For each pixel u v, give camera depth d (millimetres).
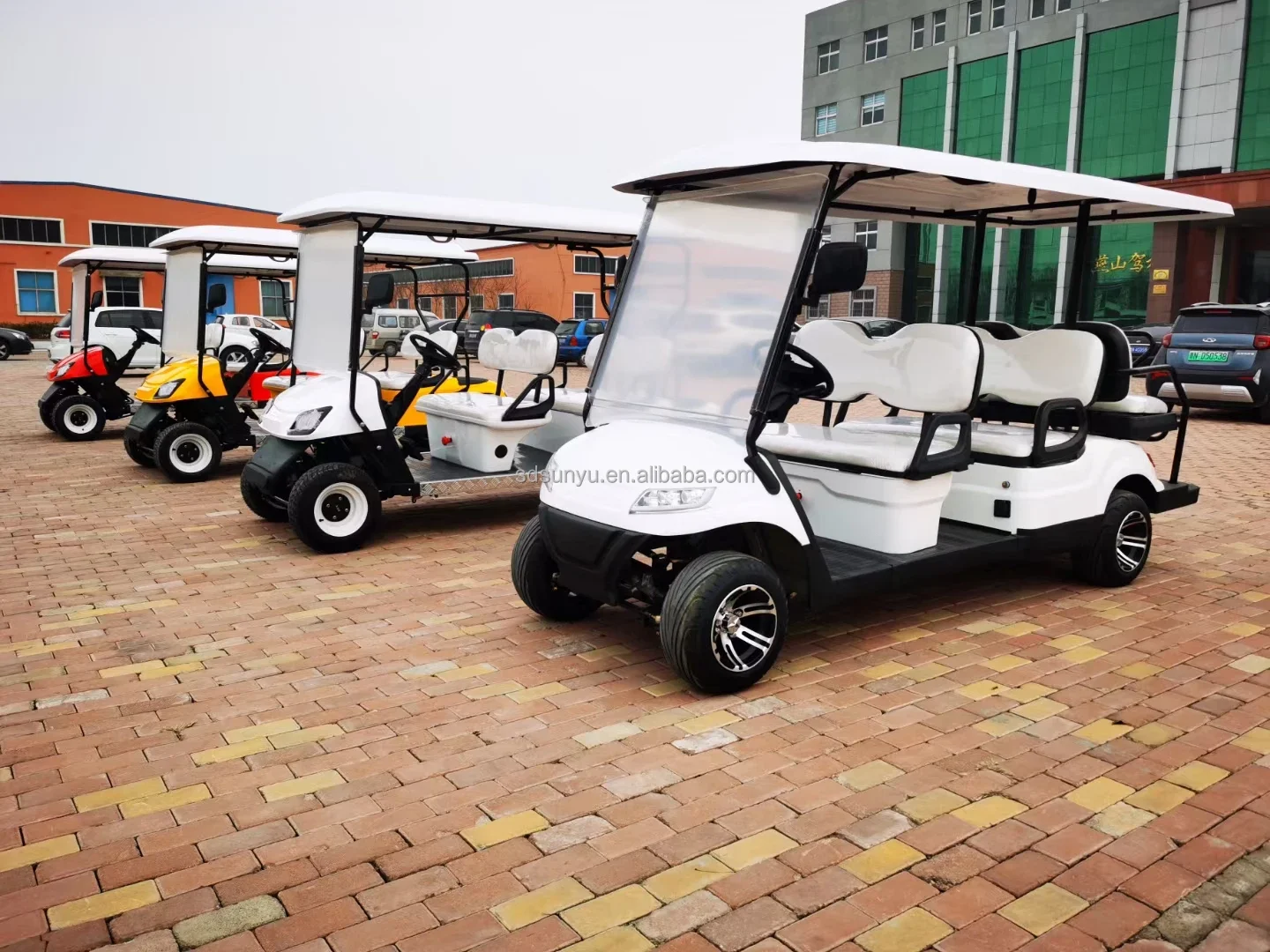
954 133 30969
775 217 3400
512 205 5566
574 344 16438
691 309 3623
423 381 5809
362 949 2027
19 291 30516
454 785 2729
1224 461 8438
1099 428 4742
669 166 3551
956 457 3807
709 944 2035
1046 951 2004
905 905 2158
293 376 6328
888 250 27328
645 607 3965
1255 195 21109
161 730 3109
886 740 2988
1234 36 24344
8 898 2219
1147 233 25203
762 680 3484
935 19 31141
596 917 2129
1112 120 27078
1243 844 2398
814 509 4047
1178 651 3779
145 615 4289
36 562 5223
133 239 31469
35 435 10414
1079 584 4711
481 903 2186
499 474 5832
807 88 35750
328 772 2814
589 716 3191
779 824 2502
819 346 4453
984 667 3607
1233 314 10969
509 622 4172
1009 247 27875
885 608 4336
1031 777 2744
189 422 7605
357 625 4148
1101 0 26719
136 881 2283
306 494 5211
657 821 2525
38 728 3127
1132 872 2281
